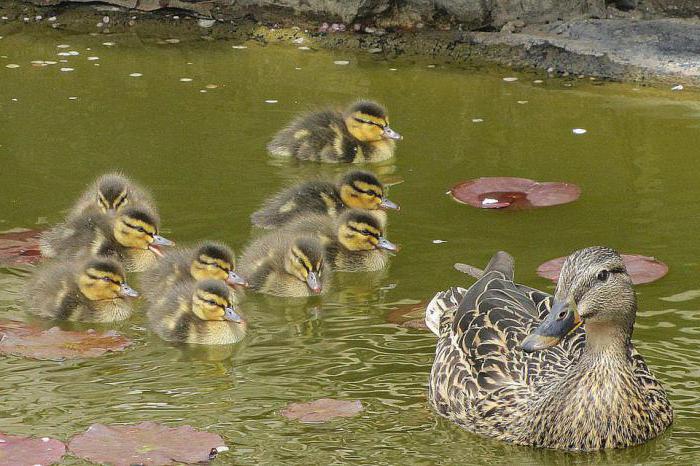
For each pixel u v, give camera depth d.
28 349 11.59
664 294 12.23
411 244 13.83
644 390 9.72
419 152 16.48
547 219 14.23
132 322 12.60
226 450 9.59
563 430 9.58
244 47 20.94
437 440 9.79
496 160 16.05
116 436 9.74
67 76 19.28
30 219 14.36
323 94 18.53
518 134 16.91
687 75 18.72
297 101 18.23
